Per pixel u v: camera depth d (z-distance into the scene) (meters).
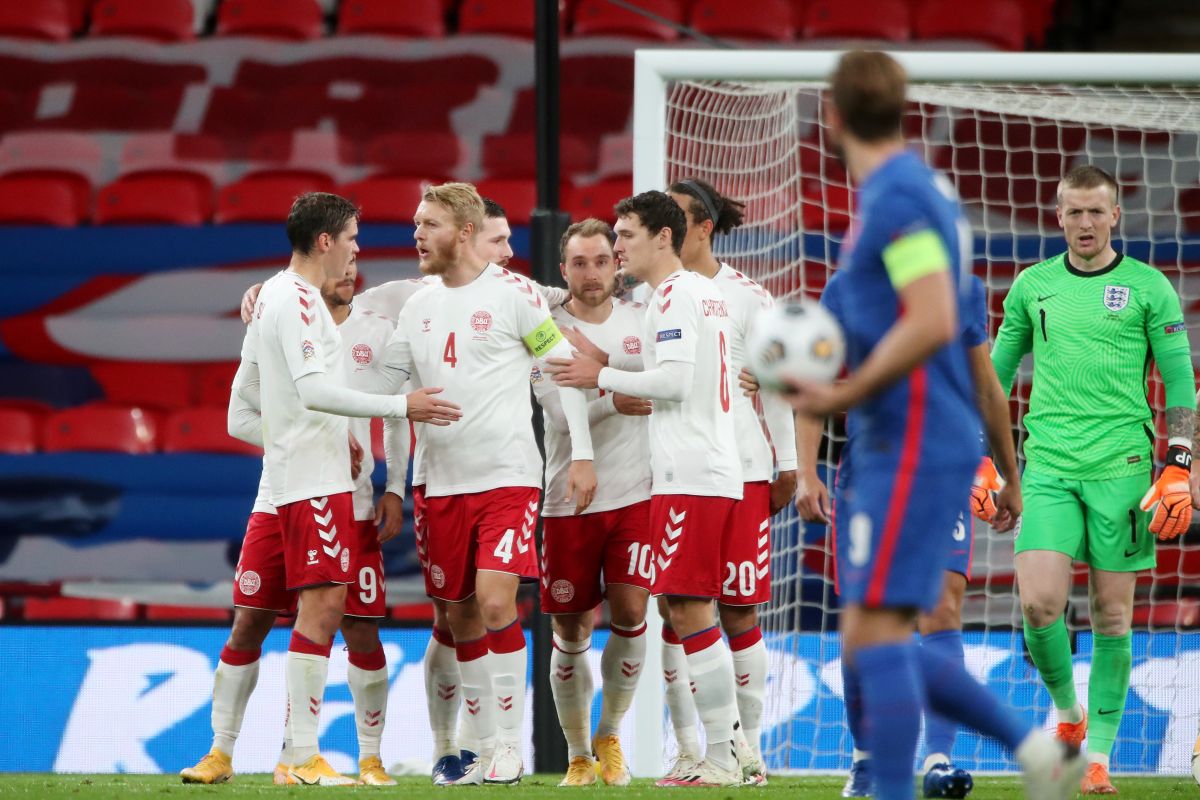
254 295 17.97
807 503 15.17
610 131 41.91
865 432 9.52
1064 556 17.58
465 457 16.75
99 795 14.24
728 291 17.80
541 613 20.67
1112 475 17.67
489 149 41.31
